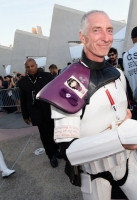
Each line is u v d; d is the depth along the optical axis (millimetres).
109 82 1059
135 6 9617
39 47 20734
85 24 1037
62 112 987
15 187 2758
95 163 1040
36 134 4906
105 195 1144
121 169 1117
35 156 3639
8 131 5672
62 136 973
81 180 1154
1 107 9016
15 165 3420
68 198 2332
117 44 10031
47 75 2963
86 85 1013
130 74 2115
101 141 903
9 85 8531
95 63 1048
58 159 3316
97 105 1021
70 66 1082
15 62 20922
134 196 1168
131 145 888
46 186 2652
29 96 2930
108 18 1040
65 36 15656
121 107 1108
